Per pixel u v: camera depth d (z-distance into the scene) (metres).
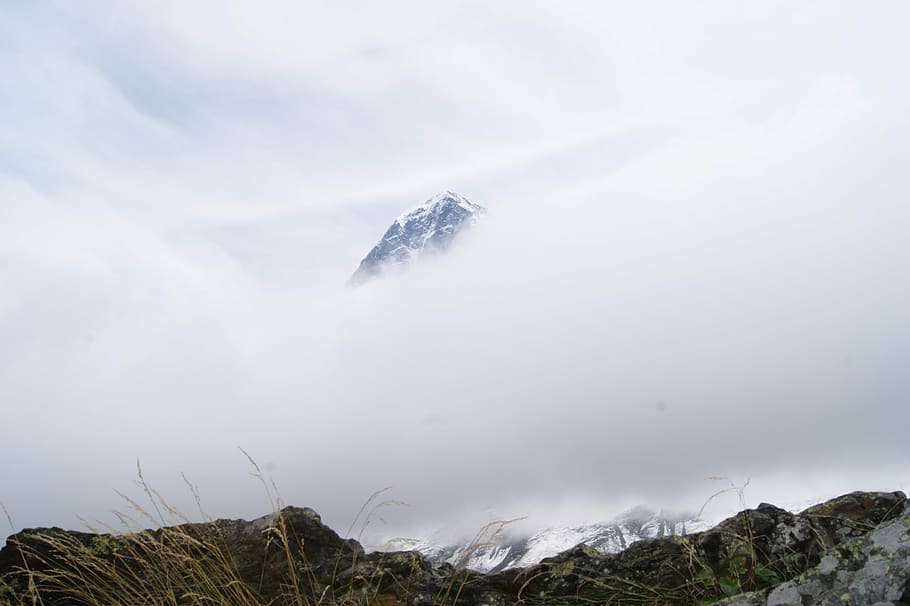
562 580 5.47
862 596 3.76
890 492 5.59
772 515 5.43
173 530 5.08
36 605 5.11
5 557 5.44
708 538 5.40
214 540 5.67
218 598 4.96
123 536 5.24
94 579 5.32
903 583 3.65
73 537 5.49
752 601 4.29
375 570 5.48
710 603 4.56
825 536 5.12
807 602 4.01
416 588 5.37
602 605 5.15
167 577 4.95
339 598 5.28
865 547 4.13
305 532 5.97
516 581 5.48
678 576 5.26
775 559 5.08
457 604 5.26
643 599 5.13
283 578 5.54
